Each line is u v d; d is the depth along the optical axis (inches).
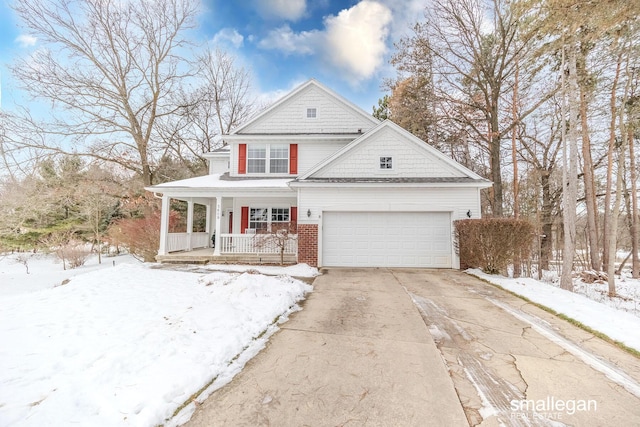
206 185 464.4
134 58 720.3
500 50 538.3
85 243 770.8
